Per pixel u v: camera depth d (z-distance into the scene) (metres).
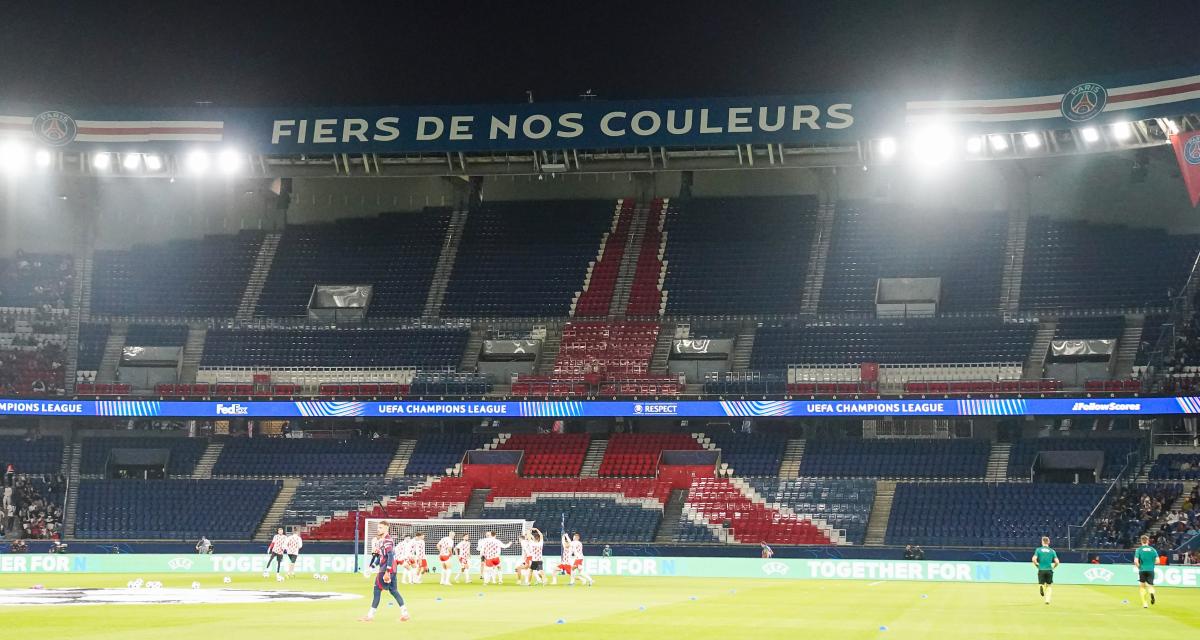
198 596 38.44
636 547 61.44
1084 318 66.94
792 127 64.19
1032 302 68.62
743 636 25.66
